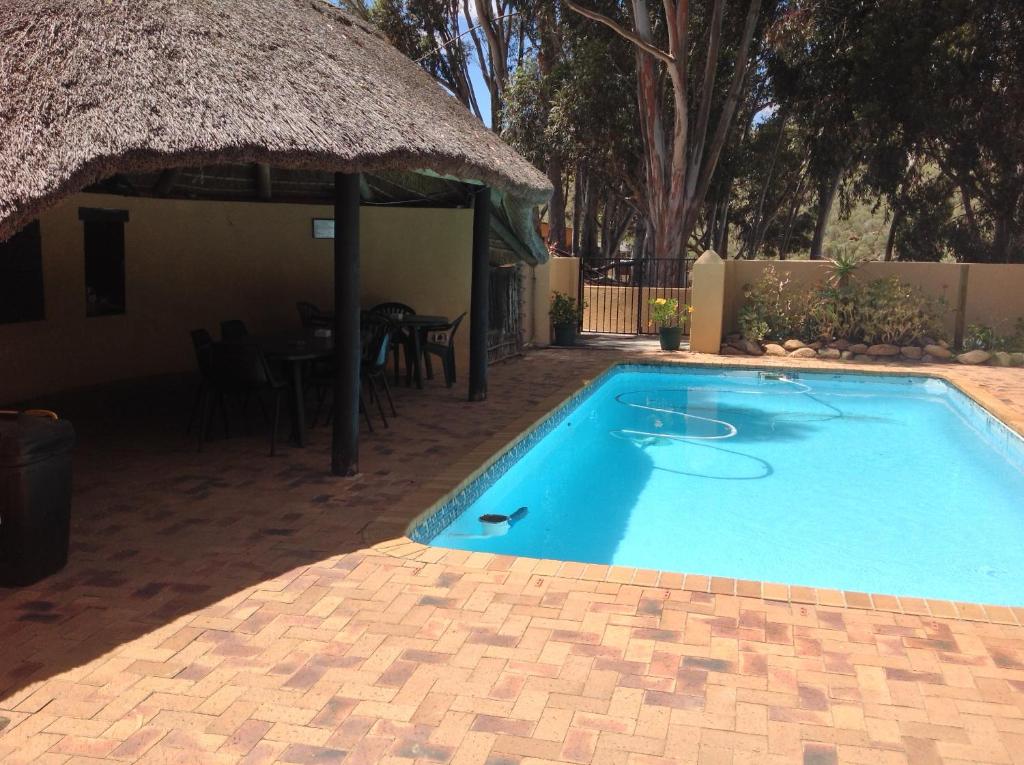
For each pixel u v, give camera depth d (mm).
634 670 3436
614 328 18203
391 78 7652
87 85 4543
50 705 3150
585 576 4398
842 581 5469
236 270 11422
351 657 3525
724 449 9023
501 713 3121
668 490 7520
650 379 13172
